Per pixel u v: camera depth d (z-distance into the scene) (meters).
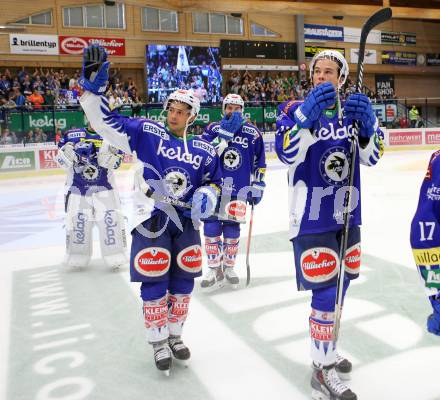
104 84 2.45
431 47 29.25
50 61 20.08
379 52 27.81
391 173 12.74
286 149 2.28
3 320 3.60
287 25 24.88
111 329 3.40
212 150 2.85
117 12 21.14
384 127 21.00
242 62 23.80
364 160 2.45
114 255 4.85
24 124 14.86
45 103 17.48
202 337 3.22
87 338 3.26
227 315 3.59
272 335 3.22
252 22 24.05
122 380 2.69
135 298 4.04
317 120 2.33
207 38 23.12
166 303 2.77
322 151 2.37
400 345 2.98
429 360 2.78
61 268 4.97
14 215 8.14
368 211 7.54
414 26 28.59
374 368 2.71
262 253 5.29
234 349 3.03
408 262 4.72
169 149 2.73
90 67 2.40
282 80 23.69
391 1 21.56
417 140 20.50
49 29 20.02
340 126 2.39
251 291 4.10
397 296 3.80
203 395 2.50
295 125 2.25
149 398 2.49
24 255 5.51
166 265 2.71
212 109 18.05
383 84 28.25
